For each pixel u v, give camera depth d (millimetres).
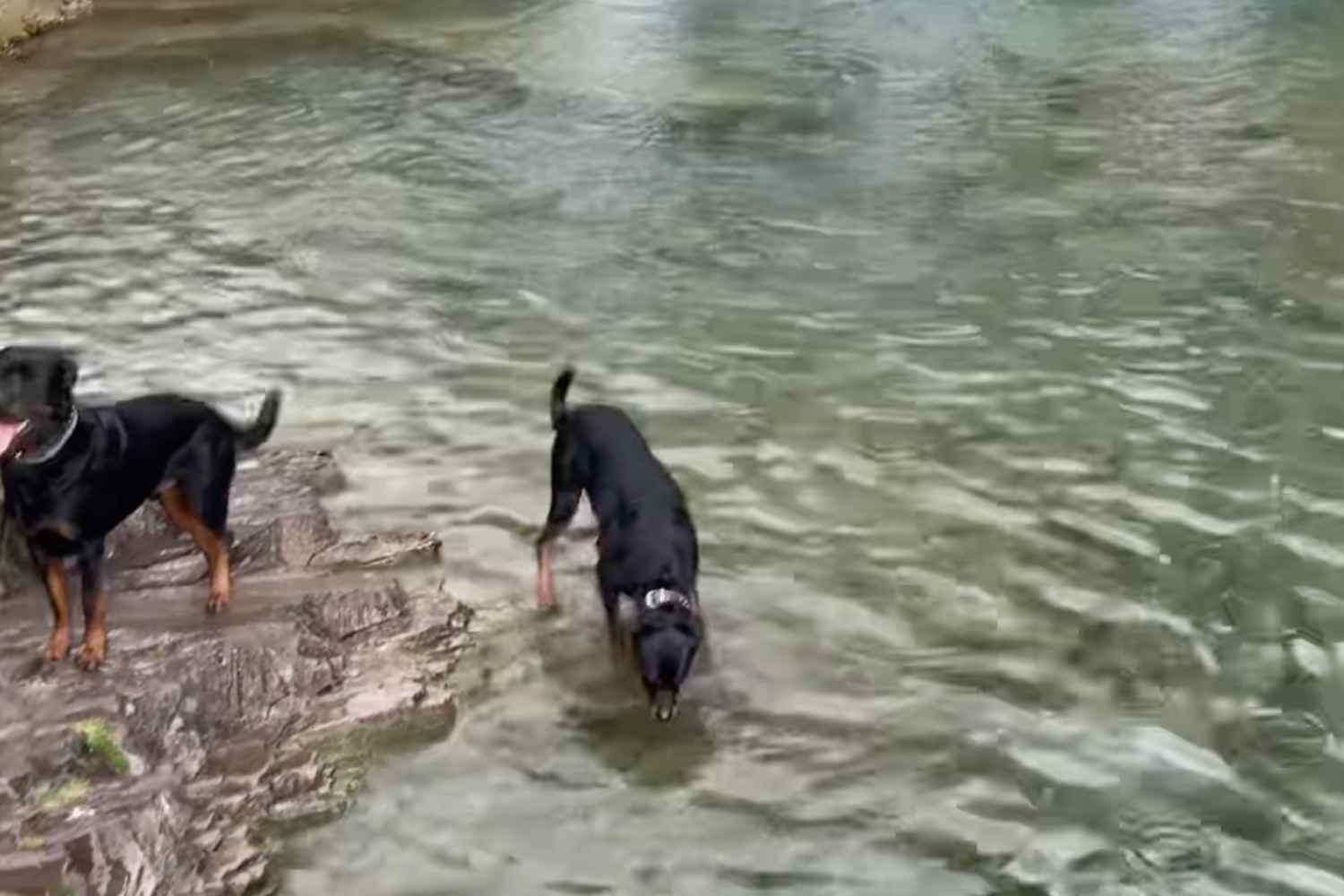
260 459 8250
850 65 15406
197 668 6855
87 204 11484
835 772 6754
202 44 16438
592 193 11742
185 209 11383
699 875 6402
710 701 7031
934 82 14711
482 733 6898
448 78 15008
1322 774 6711
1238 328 9508
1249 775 6715
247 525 7652
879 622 7391
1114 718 6945
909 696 7047
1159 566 7664
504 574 7672
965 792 6676
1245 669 7137
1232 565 7664
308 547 7648
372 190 11797
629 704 7023
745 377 9125
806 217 11156
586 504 8102
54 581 6844
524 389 9039
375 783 6684
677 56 15875
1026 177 11922
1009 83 14609
